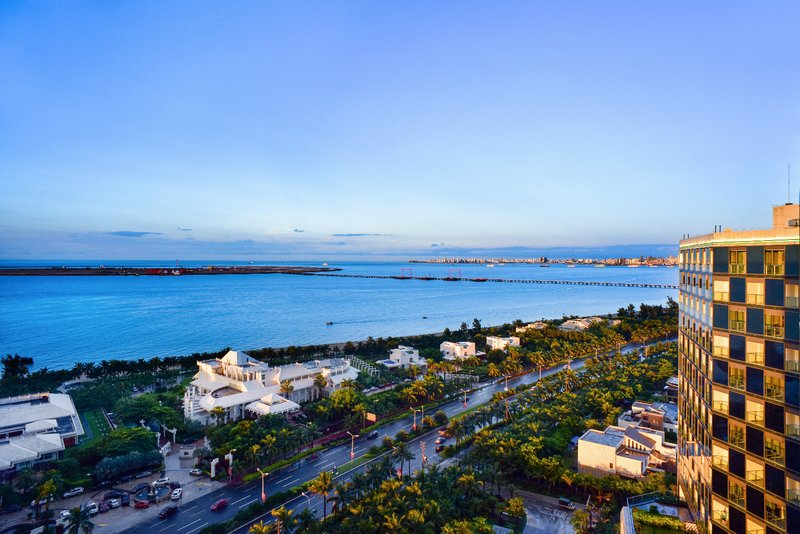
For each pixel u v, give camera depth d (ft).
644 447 408.05
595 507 361.30
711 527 237.04
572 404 545.85
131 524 341.21
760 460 211.41
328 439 506.89
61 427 500.74
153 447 465.47
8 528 325.83
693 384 275.59
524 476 428.56
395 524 289.12
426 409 612.70
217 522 343.67
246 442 449.06
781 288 204.23
